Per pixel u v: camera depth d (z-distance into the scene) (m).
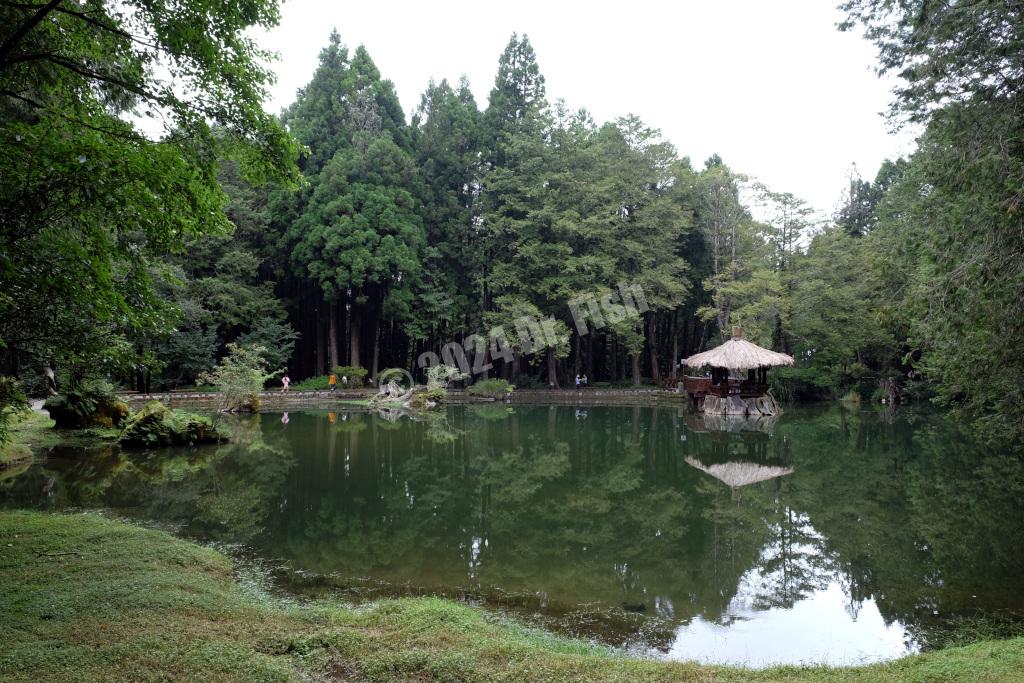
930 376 12.30
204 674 3.92
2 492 10.87
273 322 32.16
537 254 32.78
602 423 22.59
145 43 5.83
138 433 15.43
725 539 9.20
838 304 29.05
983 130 6.95
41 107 5.85
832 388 31.44
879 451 16.62
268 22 6.36
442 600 6.28
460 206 37.47
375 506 10.81
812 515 10.55
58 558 6.45
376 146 33.66
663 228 33.41
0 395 6.62
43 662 3.98
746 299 31.30
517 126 36.38
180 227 6.16
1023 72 6.64
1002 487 12.45
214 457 14.65
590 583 7.34
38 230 5.12
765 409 25.50
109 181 5.19
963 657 4.45
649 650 5.55
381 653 4.48
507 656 4.48
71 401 16.41
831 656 5.48
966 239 7.30
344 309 36.38
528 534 9.38
